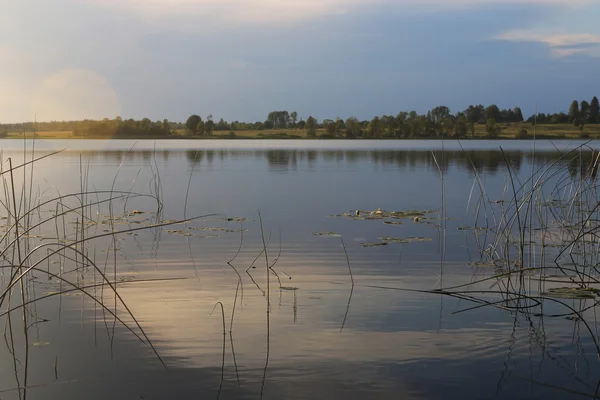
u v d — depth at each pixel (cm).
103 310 670
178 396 455
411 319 633
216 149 5350
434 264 901
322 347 551
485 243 1071
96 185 2052
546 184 2028
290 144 6994
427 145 6488
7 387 473
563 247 1040
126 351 545
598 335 585
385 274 837
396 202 1659
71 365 516
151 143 7262
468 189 1966
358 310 664
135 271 859
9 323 627
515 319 634
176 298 714
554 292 746
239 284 780
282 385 472
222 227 1248
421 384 474
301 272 846
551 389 465
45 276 841
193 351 544
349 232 1181
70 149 5184
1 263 918
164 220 1352
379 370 499
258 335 582
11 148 5034
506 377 486
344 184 2144
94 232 1198
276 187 2038
